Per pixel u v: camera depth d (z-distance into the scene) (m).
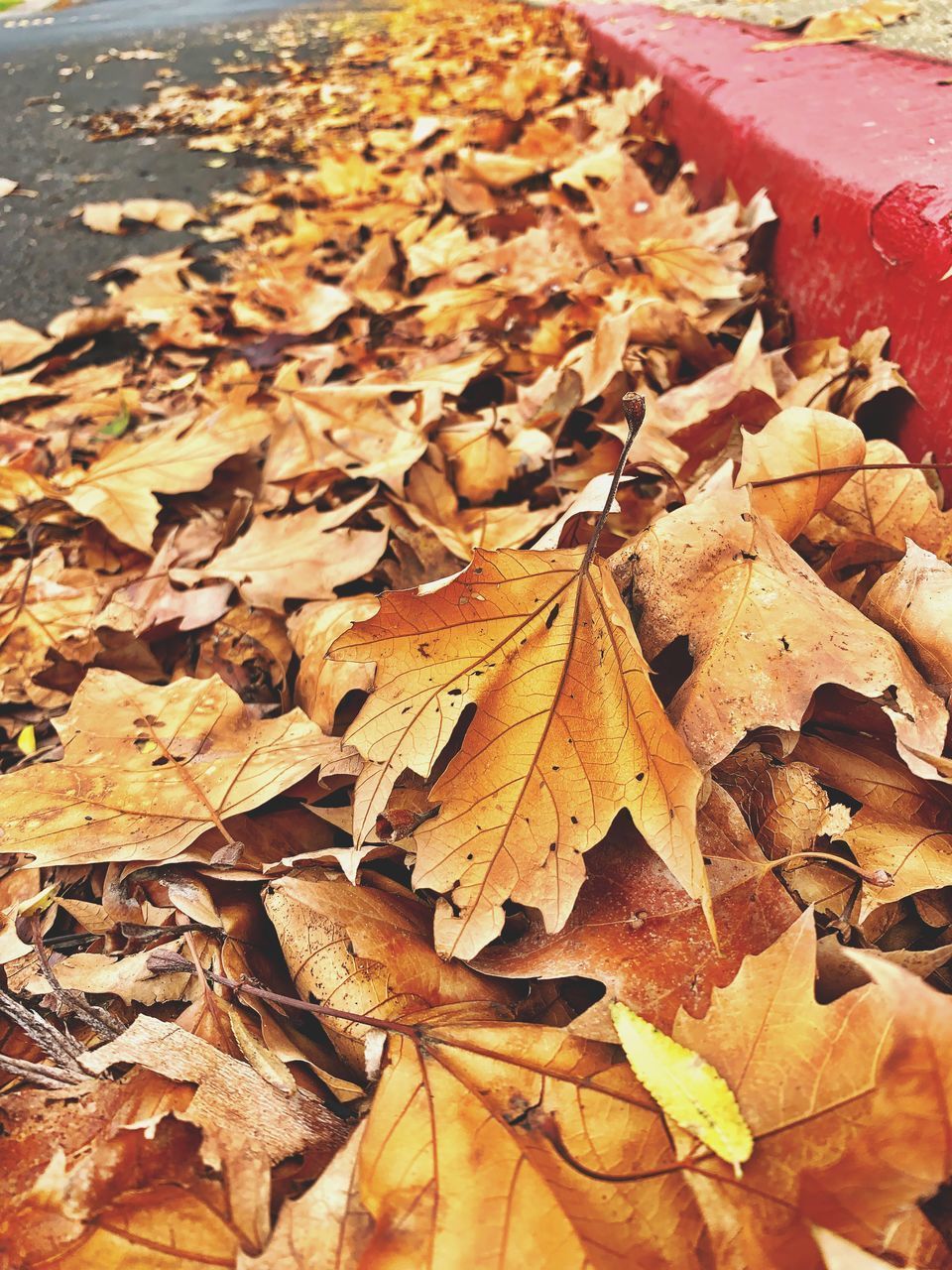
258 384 0.80
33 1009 0.38
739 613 0.40
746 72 0.86
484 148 1.36
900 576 0.43
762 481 0.44
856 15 0.92
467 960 0.36
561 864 0.36
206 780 0.43
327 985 0.36
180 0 3.26
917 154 0.58
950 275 0.49
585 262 0.86
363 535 0.56
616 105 1.18
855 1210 0.29
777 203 0.70
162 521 0.69
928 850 0.38
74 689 0.56
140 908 0.41
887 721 0.41
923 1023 0.29
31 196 1.35
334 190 1.30
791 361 0.63
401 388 0.70
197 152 1.50
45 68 2.13
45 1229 0.30
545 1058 0.33
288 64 2.05
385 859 0.41
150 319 0.97
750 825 0.40
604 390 0.63
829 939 0.34
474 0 2.68
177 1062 0.33
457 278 0.94
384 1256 0.28
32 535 0.64
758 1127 0.30
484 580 0.39
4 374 0.90
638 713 0.37
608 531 0.49
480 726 0.38
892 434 0.56
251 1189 0.30
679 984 0.34
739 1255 0.29
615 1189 0.30
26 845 0.41
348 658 0.38
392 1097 0.32
